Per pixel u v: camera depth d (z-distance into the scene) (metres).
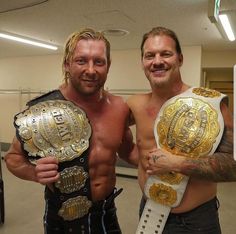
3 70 6.74
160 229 1.25
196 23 3.30
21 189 4.05
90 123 1.20
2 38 4.36
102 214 1.25
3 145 6.62
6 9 2.92
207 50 5.14
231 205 3.56
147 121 1.34
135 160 1.48
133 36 4.06
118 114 1.31
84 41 1.13
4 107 6.68
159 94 1.31
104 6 2.80
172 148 1.21
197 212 1.24
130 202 3.59
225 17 2.88
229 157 1.10
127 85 5.28
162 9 2.83
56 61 6.04
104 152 1.23
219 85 6.47
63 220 1.17
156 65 1.20
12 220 3.04
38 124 1.12
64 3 2.72
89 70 1.12
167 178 1.23
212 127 1.16
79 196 1.14
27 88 6.39
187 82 4.75
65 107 1.19
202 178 1.12
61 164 1.10
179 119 1.22
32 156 1.08
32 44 4.85
